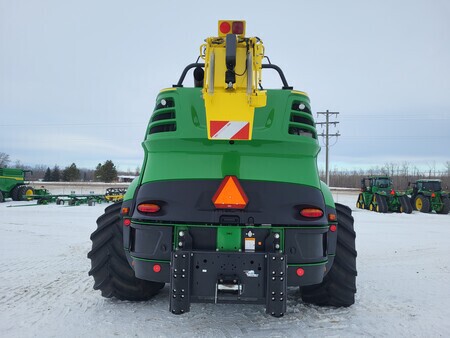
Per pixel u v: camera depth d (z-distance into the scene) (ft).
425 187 69.56
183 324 10.41
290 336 9.68
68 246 23.90
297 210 9.27
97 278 11.80
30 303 12.16
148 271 9.33
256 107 9.50
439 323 10.88
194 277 8.65
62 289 13.83
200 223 9.18
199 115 9.67
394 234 33.40
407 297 13.51
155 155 9.90
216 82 9.51
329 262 10.25
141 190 9.75
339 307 12.02
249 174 9.40
